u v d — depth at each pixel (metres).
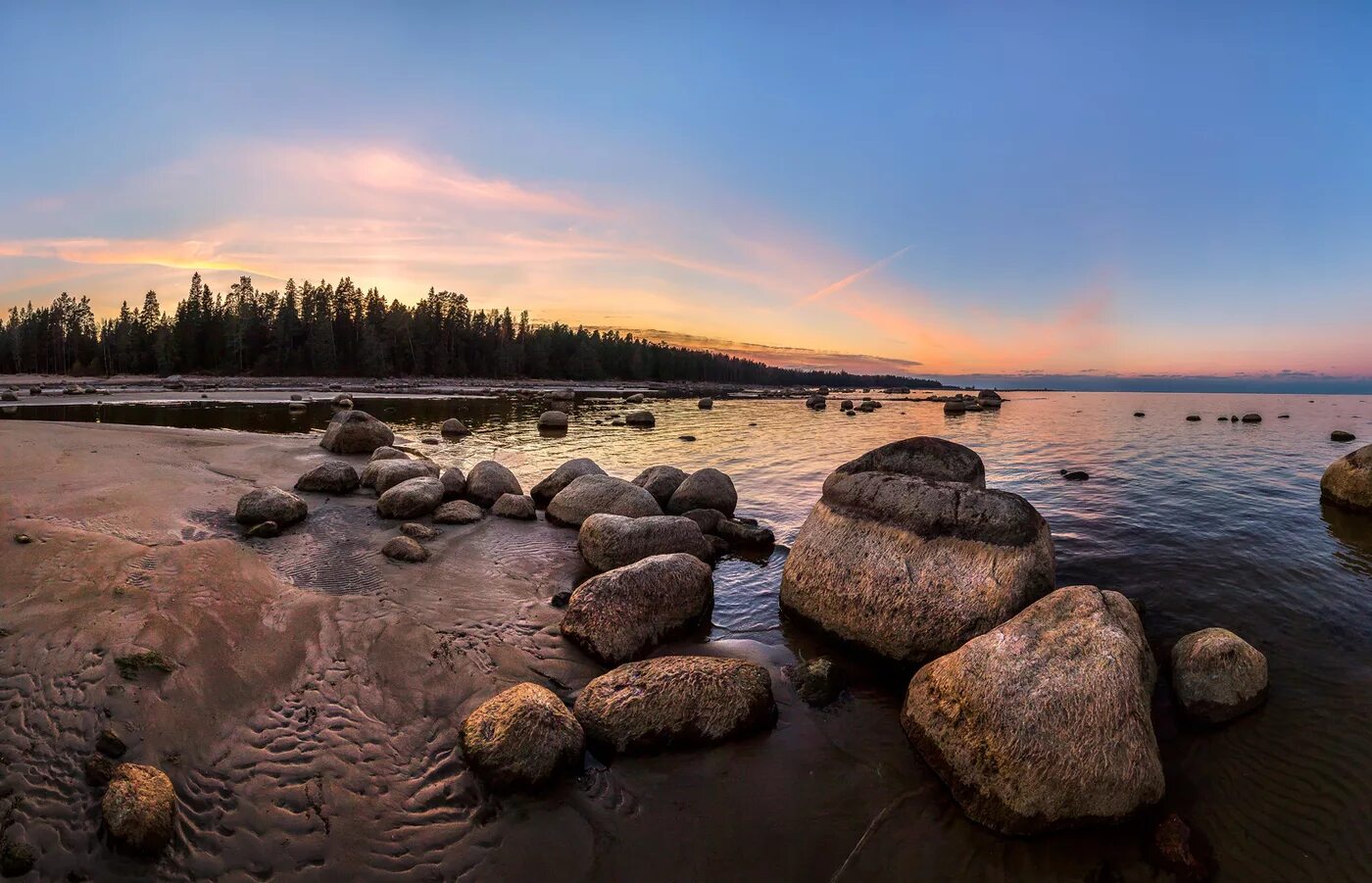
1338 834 5.36
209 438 21.22
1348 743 6.35
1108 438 30.86
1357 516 13.93
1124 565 10.89
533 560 11.03
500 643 7.83
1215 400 87.06
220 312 95.94
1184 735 6.59
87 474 13.53
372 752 5.70
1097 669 5.85
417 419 37.19
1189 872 5.01
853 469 9.93
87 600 7.20
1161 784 5.62
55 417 31.45
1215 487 17.16
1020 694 5.72
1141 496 16.12
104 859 4.41
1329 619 8.80
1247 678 6.92
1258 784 5.93
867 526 8.95
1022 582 7.75
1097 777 5.35
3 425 21.75
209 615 7.25
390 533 11.76
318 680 6.54
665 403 62.22
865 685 7.67
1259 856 5.19
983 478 9.91
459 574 9.98
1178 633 8.62
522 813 5.26
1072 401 84.81
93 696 5.68
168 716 5.63
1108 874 5.02
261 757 5.46
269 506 11.62
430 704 6.46
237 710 5.92
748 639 8.76
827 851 5.16
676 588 8.63
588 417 42.28
